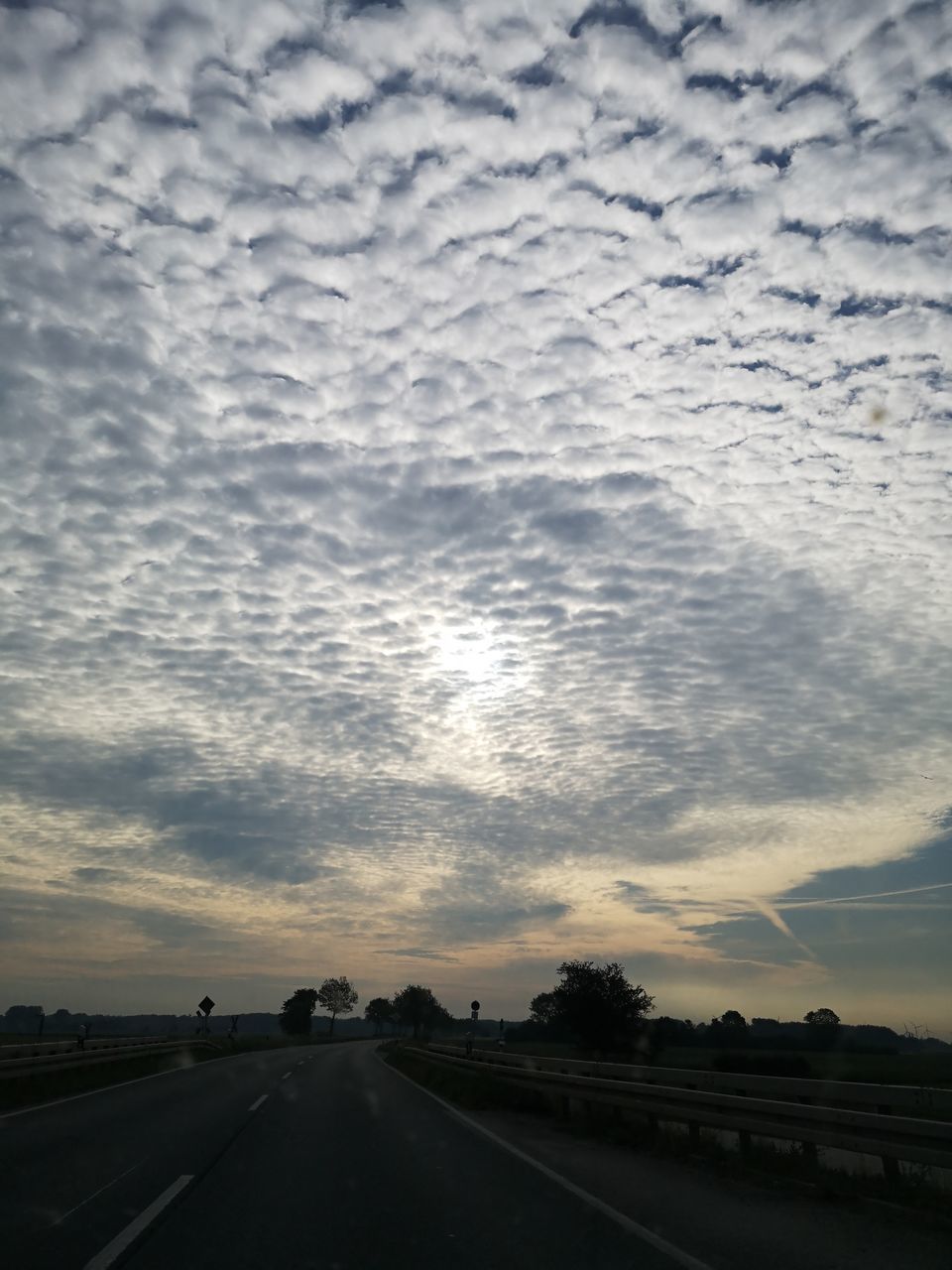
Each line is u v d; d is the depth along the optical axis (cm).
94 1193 907
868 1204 880
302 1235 747
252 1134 1377
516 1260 676
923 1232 764
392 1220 805
